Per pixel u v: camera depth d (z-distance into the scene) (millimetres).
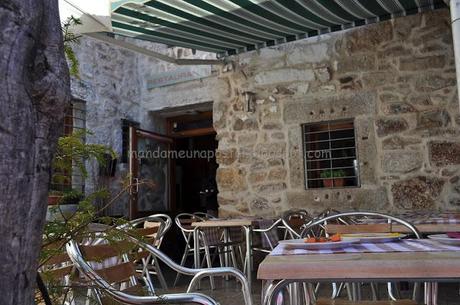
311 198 5281
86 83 6020
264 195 5562
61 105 757
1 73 646
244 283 1767
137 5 3738
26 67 687
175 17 4109
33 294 700
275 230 4406
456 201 4641
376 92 5102
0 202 636
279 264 1136
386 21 5105
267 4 3943
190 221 5324
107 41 4359
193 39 4895
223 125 5941
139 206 6391
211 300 1346
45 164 724
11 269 651
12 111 656
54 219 1153
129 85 6930
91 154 1265
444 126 4766
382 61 5109
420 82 4906
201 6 3904
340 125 5359
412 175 4844
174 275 5277
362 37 5230
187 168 8258
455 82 4742
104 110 6336
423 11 4531
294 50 5594
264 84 5727
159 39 4785
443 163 4730
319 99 5391
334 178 5277
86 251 1522
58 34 768
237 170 5766
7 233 646
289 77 5586
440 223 2740
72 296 1465
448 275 1021
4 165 643
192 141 8102
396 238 1558
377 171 4996
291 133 5504
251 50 5363
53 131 745
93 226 1309
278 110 5609
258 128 5707
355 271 1075
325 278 1093
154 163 6922
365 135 5098
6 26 656
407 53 4992
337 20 4520
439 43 4855
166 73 6949
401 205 4848
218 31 4625
